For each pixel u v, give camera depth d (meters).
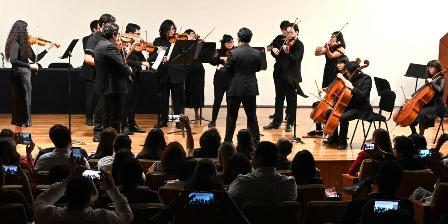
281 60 9.60
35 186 5.21
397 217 2.96
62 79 10.75
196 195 4.13
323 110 8.55
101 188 4.64
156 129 6.12
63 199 4.52
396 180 4.09
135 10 12.29
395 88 13.23
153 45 9.65
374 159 5.66
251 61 7.90
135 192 4.27
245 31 7.94
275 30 12.72
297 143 8.66
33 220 4.36
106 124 8.11
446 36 12.13
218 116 11.27
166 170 5.37
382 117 8.38
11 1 11.84
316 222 4.39
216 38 12.61
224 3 12.55
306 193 4.95
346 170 7.61
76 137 8.73
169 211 4.16
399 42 13.12
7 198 4.25
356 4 12.88
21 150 7.74
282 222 4.38
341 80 8.50
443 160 5.76
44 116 10.61
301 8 12.73
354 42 12.98
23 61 8.23
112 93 7.79
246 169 5.13
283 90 9.66
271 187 4.66
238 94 7.91
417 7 13.07
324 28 12.84
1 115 10.71
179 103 9.58
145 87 10.71
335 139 8.58
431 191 5.71
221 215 4.17
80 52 12.20
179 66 9.35
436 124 10.80
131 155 4.79
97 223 3.67
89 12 12.14
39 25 12.00
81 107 10.77
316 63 12.90
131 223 4.06
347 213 4.11
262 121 10.80
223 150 5.58
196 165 4.82
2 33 11.86
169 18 12.42
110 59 7.70
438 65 8.71
